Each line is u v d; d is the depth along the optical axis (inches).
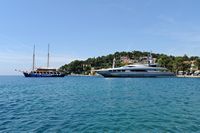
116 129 675.4
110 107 1099.3
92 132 642.2
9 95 1726.1
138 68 4832.7
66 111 987.3
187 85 2974.9
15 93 1903.3
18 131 645.9
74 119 811.4
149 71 4869.6
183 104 1202.6
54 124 733.9
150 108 1069.1
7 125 718.5
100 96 1617.9
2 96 1648.6
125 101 1327.5
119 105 1166.3
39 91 2108.8
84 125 721.6
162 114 917.8
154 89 2263.8
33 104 1218.0
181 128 687.1
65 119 812.0
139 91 2030.0
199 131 652.7
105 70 4874.5
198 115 892.6
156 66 5078.7
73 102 1293.1
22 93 1900.8
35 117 850.1
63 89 2348.7
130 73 4827.8
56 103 1253.1
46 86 2851.9
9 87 2679.6
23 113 938.1
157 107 1101.7
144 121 781.3
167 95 1681.8
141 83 3368.6
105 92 1948.8
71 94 1788.9
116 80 4303.6
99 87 2605.8
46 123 747.4
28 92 2003.0
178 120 797.2
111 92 1942.7
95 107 1101.1
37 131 645.9
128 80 4274.1
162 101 1330.0
